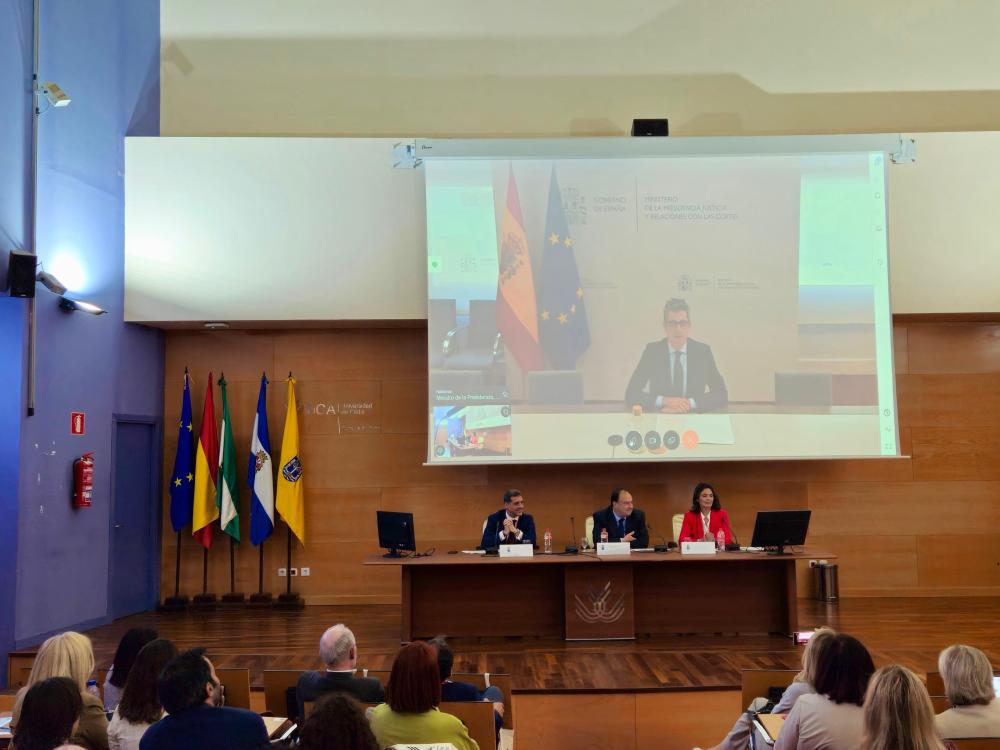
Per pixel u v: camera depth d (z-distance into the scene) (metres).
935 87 10.13
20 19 7.72
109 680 3.94
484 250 9.44
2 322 7.57
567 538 9.97
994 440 10.24
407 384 10.15
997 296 9.71
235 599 9.86
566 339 9.40
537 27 10.24
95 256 8.85
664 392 9.38
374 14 10.23
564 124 10.16
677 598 7.86
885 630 8.08
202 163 9.47
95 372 8.75
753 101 10.17
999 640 7.59
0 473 7.46
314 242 9.56
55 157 8.21
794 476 10.11
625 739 6.06
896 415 9.39
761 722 3.76
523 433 9.31
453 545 10.00
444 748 3.24
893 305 9.69
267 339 10.16
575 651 7.19
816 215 9.49
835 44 10.21
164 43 10.17
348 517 10.03
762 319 9.45
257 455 9.77
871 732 2.76
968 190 9.65
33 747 2.79
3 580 7.36
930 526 10.14
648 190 9.52
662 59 10.20
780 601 7.88
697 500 8.17
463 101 10.17
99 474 8.73
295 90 10.16
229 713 3.09
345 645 3.95
